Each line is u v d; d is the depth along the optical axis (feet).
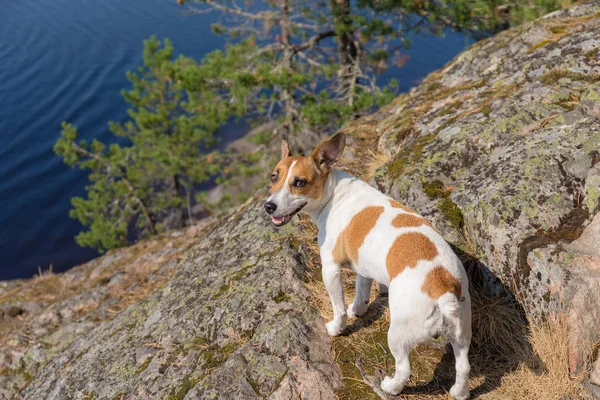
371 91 14.67
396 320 3.83
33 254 24.30
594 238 4.20
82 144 19.13
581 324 3.99
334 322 4.57
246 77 12.09
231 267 5.69
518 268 4.40
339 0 13.55
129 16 50.55
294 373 4.31
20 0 54.19
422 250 3.89
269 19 15.37
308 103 13.60
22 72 39.91
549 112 5.32
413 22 14.01
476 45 7.80
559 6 9.82
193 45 43.37
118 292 7.88
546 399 3.96
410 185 5.42
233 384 4.39
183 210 24.11
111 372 5.30
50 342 6.93
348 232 4.32
